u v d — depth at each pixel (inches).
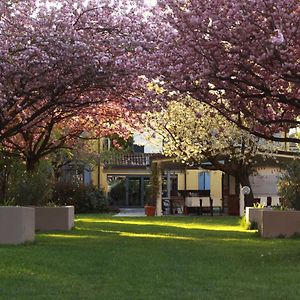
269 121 453.7
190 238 539.5
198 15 399.9
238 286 284.7
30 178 659.4
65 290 269.6
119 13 509.4
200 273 323.9
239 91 441.7
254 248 452.8
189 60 415.5
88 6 503.5
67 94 526.9
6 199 628.7
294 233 563.2
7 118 513.0
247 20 386.9
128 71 469.7
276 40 356.5
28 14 503.5
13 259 363.9
